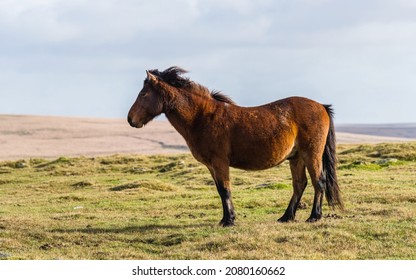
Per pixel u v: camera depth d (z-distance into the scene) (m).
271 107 17.02
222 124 16.61
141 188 29.30
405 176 28.56
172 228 17.73
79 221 20.27
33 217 21.52
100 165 45.19
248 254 14.18
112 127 139.12
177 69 17.14
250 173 34.97
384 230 15.53
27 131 126.44
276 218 19.28
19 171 45.22
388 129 185.50
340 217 18.16
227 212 16.97
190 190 29.75
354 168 33.03
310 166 17.08
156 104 16.95
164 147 111.25
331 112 17.59
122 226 18.62
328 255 14.10
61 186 34.09
